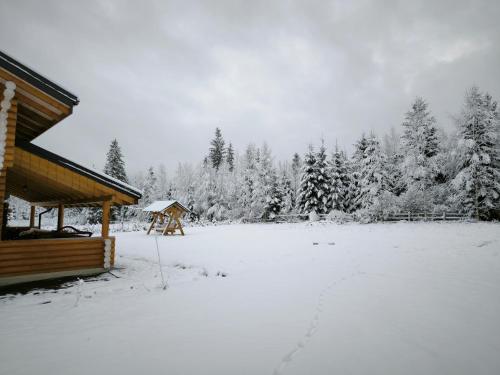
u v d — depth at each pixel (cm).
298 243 1396
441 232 1708
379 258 947
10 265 679
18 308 504
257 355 326
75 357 327
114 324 427
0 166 627
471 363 304
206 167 4925
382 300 519
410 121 2978
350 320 428
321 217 3372
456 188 2572
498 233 1571
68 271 758
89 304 525
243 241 1529
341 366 300
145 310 489
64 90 675
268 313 466
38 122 779
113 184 826
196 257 1050
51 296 578
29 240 707
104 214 834
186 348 346
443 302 503
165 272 814
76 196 939
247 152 5819
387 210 2730
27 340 374
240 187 4416
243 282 679
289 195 4528
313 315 453
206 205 4300
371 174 3194
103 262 816
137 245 1417
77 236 1033
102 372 294
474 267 782
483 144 2578
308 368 296
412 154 2888
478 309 467
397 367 297
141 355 330
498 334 374
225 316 456
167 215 2144
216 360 316
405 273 729
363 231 1955
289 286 632
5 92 631
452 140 2783
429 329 392
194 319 445
